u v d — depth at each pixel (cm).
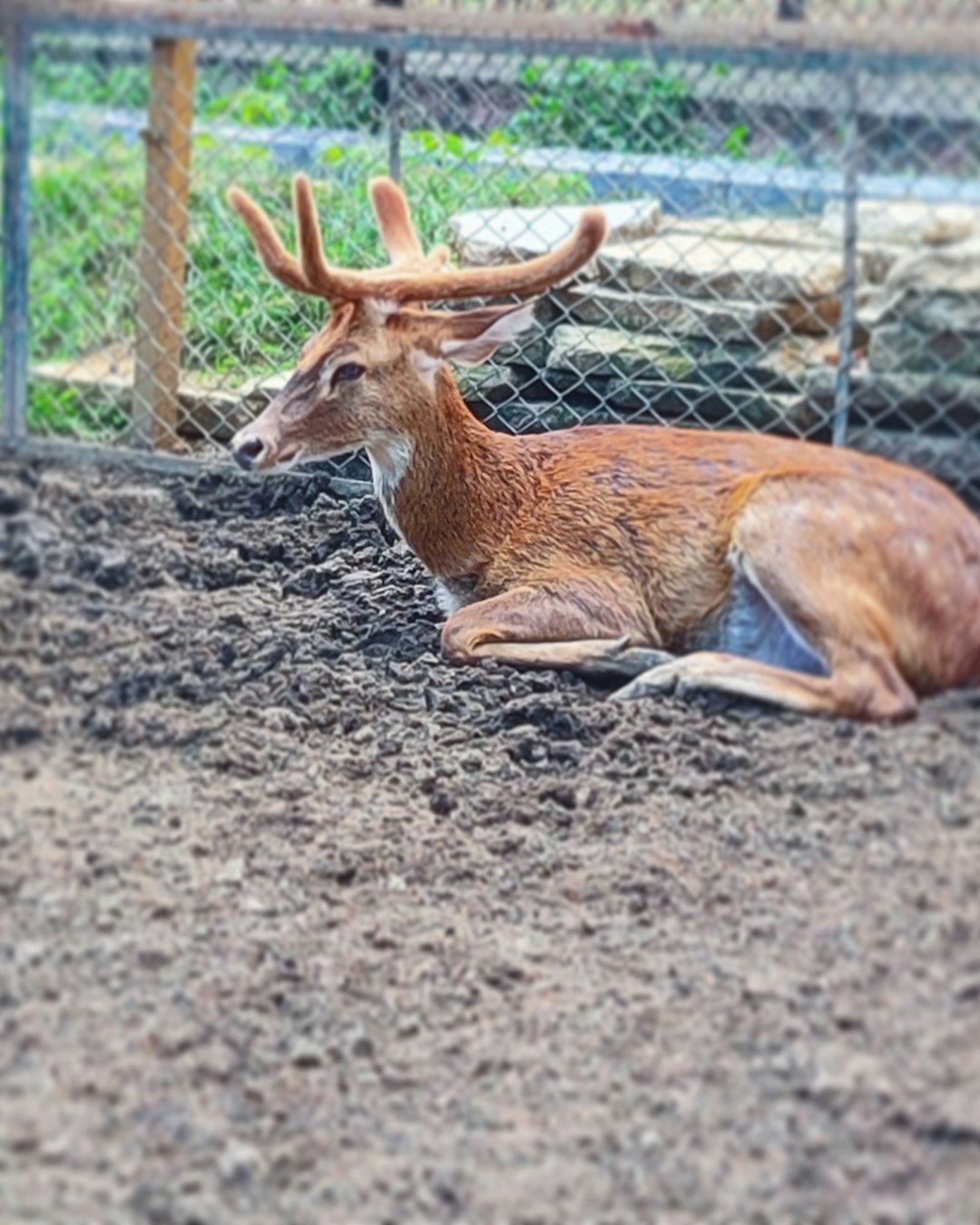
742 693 605
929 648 594
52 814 564
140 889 536
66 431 741
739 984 500
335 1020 493
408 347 644
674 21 611
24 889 529
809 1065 464
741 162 690
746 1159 442
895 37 591
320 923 534
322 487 763
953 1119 441
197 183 773
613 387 733
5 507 694
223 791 589
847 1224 421
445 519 664
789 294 691
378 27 647
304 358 645
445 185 838
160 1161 440
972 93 608
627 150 803
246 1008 495
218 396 764
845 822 553
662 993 501
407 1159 446
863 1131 445
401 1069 478
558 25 624
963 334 627
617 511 647
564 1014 496
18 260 706
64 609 658
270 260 638
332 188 818
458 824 583
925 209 625
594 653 638
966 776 558
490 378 757
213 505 744
